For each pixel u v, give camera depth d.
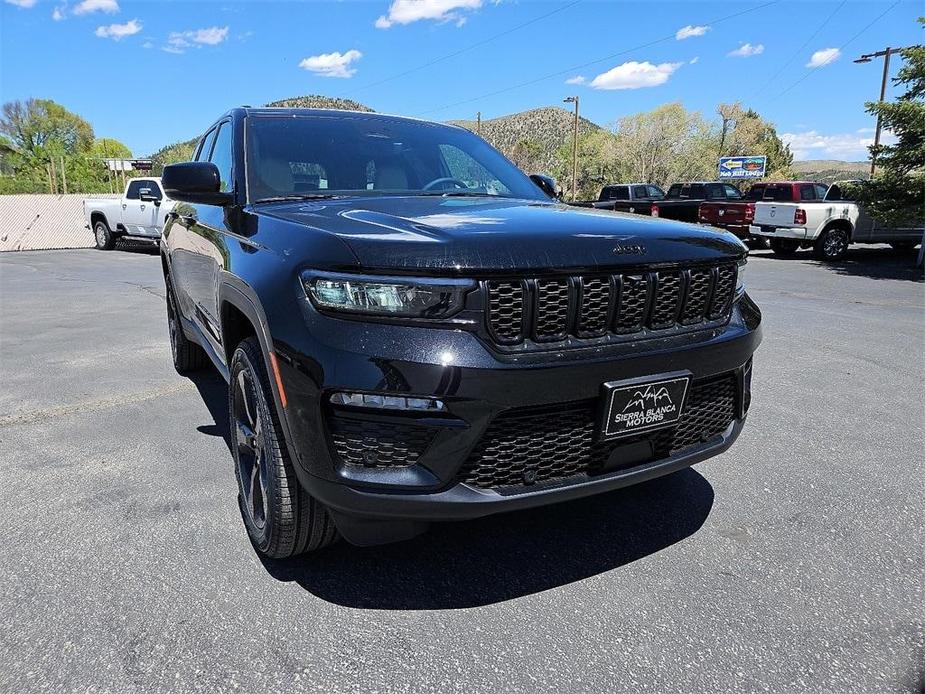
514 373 1.91
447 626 2.13
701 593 2.32
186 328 4.43
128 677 1.88
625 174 58.44
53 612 2.16
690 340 2.26
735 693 1.85
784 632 2.12
